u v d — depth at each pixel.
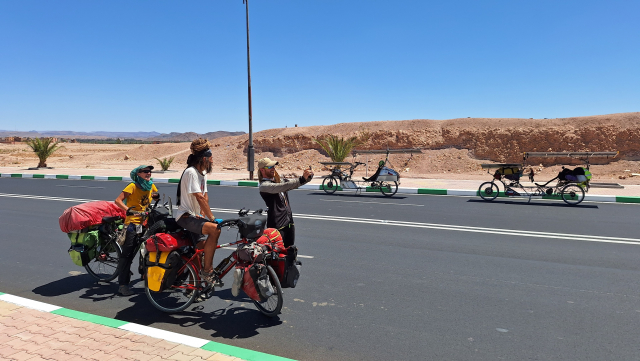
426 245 7.57
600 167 27.61
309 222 9.84
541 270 6.05
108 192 16.20
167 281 4.44
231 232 8.79
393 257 6.77
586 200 13.84
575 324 4.23
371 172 29.25
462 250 7.20
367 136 36.19
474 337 3.96
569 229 8.96
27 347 3.55
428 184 18.78
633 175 23.39
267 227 4.80
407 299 4.95
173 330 4.16
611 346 3.77
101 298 5.05
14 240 8.02
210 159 4.37
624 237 8.18
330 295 5.09
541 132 30.97
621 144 28.69
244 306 4.78
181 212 4.35
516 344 3.81
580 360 3.52
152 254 4.47
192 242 4.62
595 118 31.97
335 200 13.99
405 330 4.12
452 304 4.79
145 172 5.09
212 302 4.90
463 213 11.16
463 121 36.12
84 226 5.23
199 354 3.43
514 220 10.08
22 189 17.28
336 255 6.89
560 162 29.33
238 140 44.75
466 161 30.95
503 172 13.86
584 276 5.77
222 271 4.62
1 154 55.59
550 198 13.74
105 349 3.52
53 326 3.98
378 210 11.70
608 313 4.51
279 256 4.34
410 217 10.52
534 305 4.75
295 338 3.97
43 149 31.14
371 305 4.77
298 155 35.72
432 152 33.25
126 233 4.97
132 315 4.54
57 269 6.21
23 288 5.40
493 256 6.82
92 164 36.47
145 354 3.43
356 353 3.67
